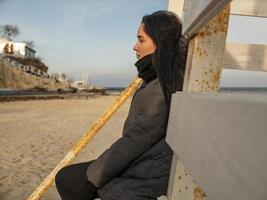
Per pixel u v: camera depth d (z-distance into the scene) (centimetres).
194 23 110
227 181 59
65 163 232
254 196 47
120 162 164
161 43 168
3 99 3073
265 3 177
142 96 170
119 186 167
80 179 186
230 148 58
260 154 46
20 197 462
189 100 97
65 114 1978
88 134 234
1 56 7156
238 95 58
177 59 167
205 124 76
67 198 190
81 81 10062
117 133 1173
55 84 8188
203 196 133
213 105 71
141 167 165
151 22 177
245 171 51
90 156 750
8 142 927
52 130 1216
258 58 195
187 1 125
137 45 190
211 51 129
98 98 5328
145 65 182
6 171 602
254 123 49
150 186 162
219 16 129
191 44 135
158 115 161
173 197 134
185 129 100
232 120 58
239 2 177
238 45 194
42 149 842
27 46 9206
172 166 140
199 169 79
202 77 130
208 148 72
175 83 163
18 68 7088
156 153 164
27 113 1938
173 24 171
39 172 607
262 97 49
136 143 162
